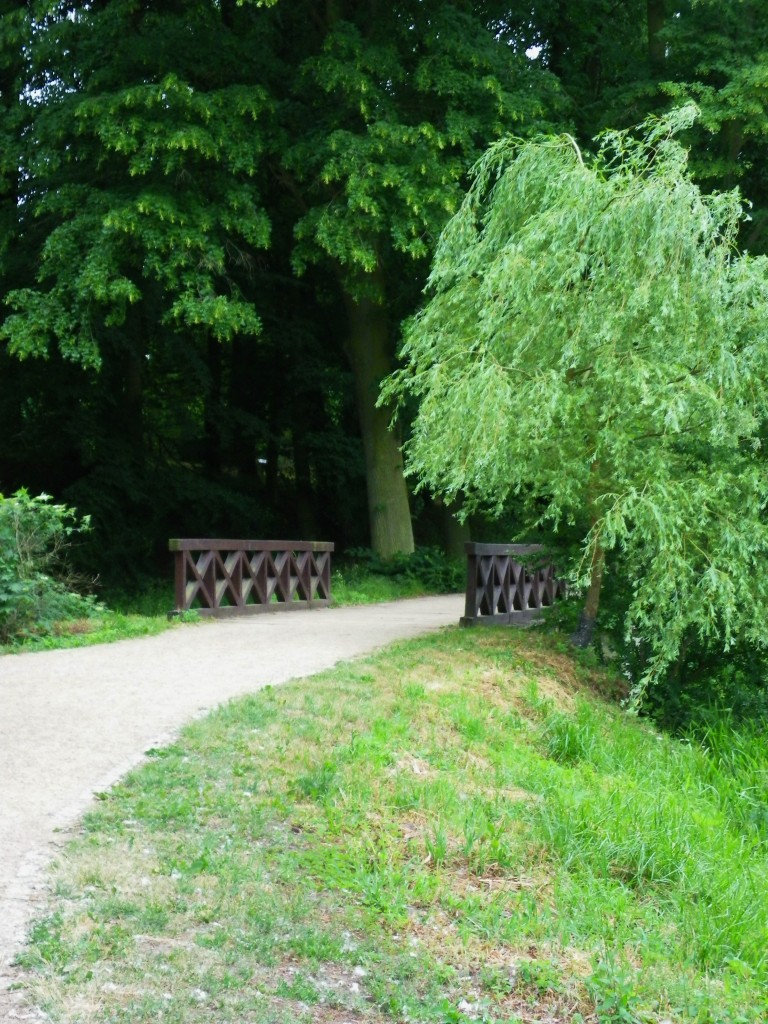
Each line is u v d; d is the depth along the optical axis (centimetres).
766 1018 448
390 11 1917
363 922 445
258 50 1875
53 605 1198
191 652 1046
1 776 582
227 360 2659
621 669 1192
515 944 459
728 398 1018
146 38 1756
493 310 1048
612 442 1013
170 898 436
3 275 1964
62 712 741
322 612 1591
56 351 2084
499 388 1001
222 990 375
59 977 366
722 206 1029
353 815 564
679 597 1030
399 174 1705
